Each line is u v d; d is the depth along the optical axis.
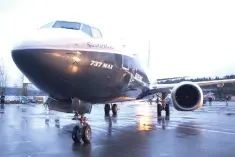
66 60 7.52
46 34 7.62
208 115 21.62
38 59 7.15
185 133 11.41
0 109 31.66
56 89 7.95
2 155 7.52
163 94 18.69
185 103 13.88
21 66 7.39
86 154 7.54
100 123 15.47
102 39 9.01
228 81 17.64
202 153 7.49
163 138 10.15
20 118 19.11
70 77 7.72
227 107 36.19
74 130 9.36
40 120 17.59
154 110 30.45
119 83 9.91
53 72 7.38
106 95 9.52
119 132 11.84
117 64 9.45
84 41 8.10
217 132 11.65
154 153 7.56
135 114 22.97
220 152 7.60
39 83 7.73
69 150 8.10
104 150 8.05
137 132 11.80
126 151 7.88
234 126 13.79
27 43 7.25
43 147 8.59
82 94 8.45
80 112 9.17
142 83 13.30
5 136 10.86
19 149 8.30
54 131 12.34
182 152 7.64
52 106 9.56
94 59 8.25
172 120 17.16
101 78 8.66
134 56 11.54
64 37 7.76
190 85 13.61
